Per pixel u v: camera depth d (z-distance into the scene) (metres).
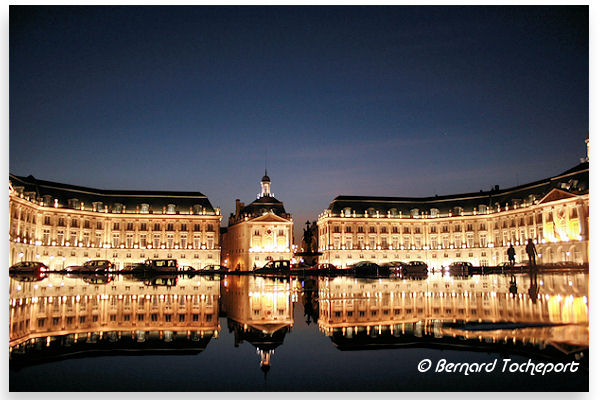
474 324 10.25
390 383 5.86
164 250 112.25
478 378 5.95
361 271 73.06
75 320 11.89
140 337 9.27
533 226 103.88
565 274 45.69
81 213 105.75
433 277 52.28
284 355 7.48
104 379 6.06
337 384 5.80
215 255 114.88
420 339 8.62
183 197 116.69
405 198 133.00
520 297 17.91
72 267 80.50
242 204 132.12
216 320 12.24
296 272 86.88
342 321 11.69
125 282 37.53
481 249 119.31
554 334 8.66
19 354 7.53
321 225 133.25
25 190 96.00
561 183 93.31
